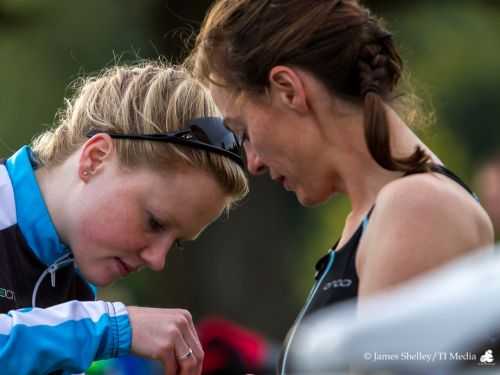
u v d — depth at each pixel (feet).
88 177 24.61
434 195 18.37
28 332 22.15
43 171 25.38
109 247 24.47
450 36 79.00
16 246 24.45
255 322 72.74
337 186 20.63
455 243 18.11
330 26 20.02
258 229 73.10
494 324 12.91
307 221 96.68
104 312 22.93
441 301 13.21
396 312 13.28
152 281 73.31
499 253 14.83
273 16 20.34
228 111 21.17
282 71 20.07
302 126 20.26
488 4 80.18
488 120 118.52
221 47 20.94
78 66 65.82
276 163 20.76
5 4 67.87
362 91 19.72
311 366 13.25
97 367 41.34
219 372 37.68
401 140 19.79
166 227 24.57
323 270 20.11
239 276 72.79
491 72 90.58
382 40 20.30
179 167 24.34
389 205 18.47
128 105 24.75
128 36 65.98
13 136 65.21
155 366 43.27
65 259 25.23
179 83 25.02
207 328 38.14
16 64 67.15
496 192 45.21
